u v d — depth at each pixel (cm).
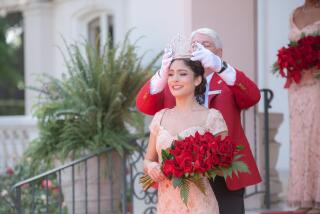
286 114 1580
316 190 828
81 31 1814
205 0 977
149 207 1016
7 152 1728
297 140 851
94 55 1032
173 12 1045
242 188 643
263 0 1570
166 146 558
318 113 827
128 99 1007
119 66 1009
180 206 552
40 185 1130
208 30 652
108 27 1773
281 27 1559
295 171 855
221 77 613
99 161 959
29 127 1706
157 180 558
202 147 530
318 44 827
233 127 641
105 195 1002
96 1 1742
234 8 991
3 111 3027
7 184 1233
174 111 574
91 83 1010
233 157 543
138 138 994
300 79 838
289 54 832
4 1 1984
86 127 991
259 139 1047
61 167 923
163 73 582
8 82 3288
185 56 571
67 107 1007
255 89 629
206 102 645
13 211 1126
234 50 989
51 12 1900
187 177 538
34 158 1010
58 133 1006
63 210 1127
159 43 1093
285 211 927
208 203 552
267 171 1001
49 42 1894
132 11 1188
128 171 1130
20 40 3334
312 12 841
